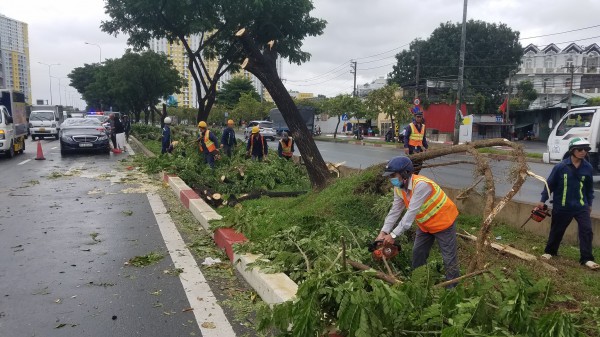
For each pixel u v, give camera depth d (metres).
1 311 4.47
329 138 47.62
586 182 5.86
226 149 15.60
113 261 5.96
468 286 3.84
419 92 49.12
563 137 14.50
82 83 64.44
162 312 4.47
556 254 6.21
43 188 11.71
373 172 7.59
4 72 85.69
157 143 25.56
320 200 7.79
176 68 40.91
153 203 9.87
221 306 4.61
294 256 5.06
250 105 59.72
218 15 18.48
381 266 5.11
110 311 4.49
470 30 50.00
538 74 62.72
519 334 3.05
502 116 46.59
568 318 2.97
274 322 3.45
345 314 3.20
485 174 5.24
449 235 4.56
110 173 14.73
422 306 3.42
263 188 11.50
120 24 19.05
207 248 6.47
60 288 5.05
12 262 5.90
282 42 18.72
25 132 23.30
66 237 7.09
